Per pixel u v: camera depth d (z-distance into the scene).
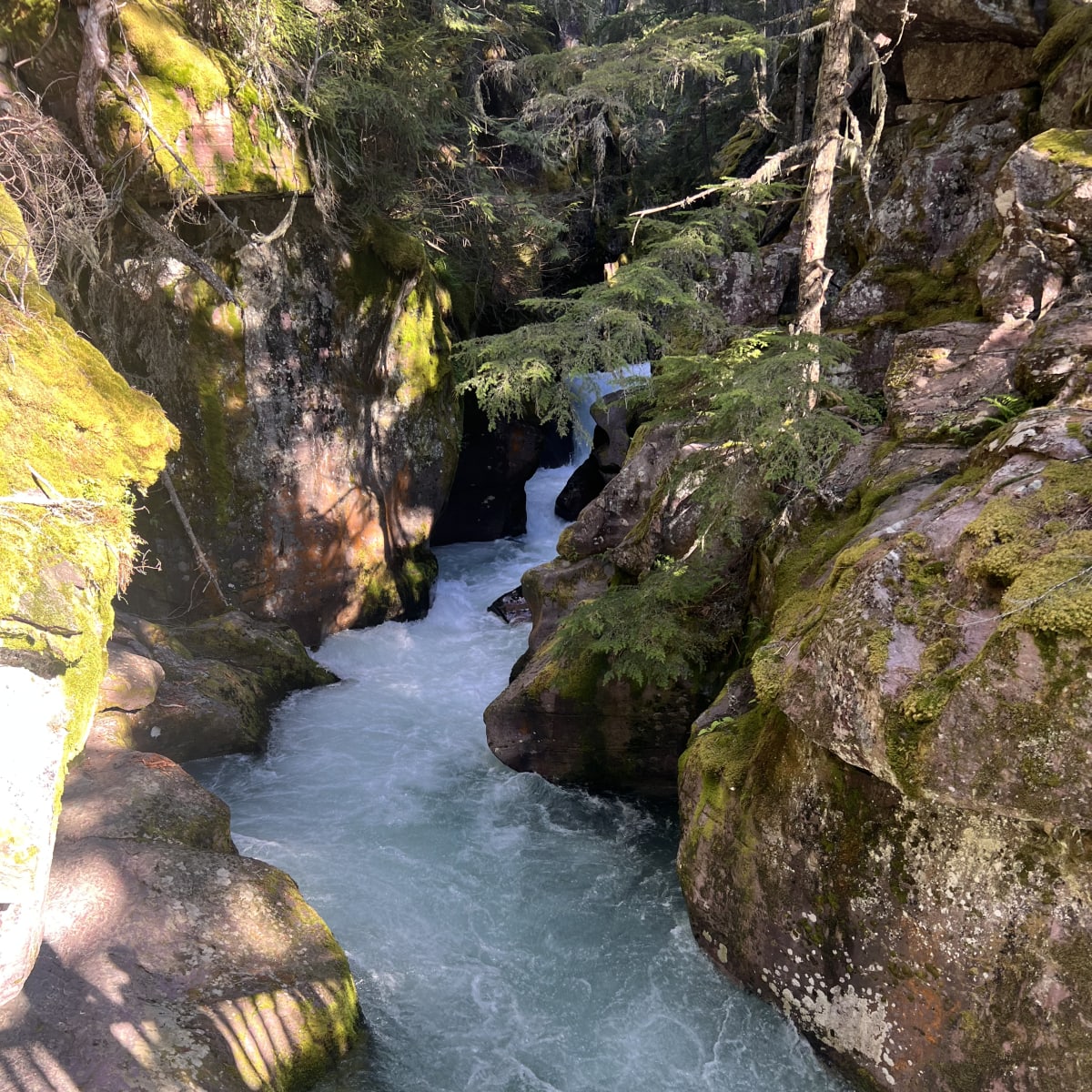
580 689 7.45
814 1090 4.55
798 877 4.62
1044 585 3.42
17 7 7.18
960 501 4.41
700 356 6.54
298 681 9.89
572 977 5.54
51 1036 3.89
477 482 14.81
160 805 5.72
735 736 5.56
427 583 12.44
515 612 12.27
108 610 4.07
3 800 3.31
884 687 3.80
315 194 9.62
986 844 3.77
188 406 9.37
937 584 4.05
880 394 7.91
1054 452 4.27
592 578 8.70
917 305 8.03
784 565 6.16
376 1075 4.68
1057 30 7.66
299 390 10.20
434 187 12.71
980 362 6.16
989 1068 3.83
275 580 10.39
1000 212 6.48
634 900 6.30
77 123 7.70
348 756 8.60
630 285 6.70
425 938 5.92
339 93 9.67
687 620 7.21
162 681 8.10
